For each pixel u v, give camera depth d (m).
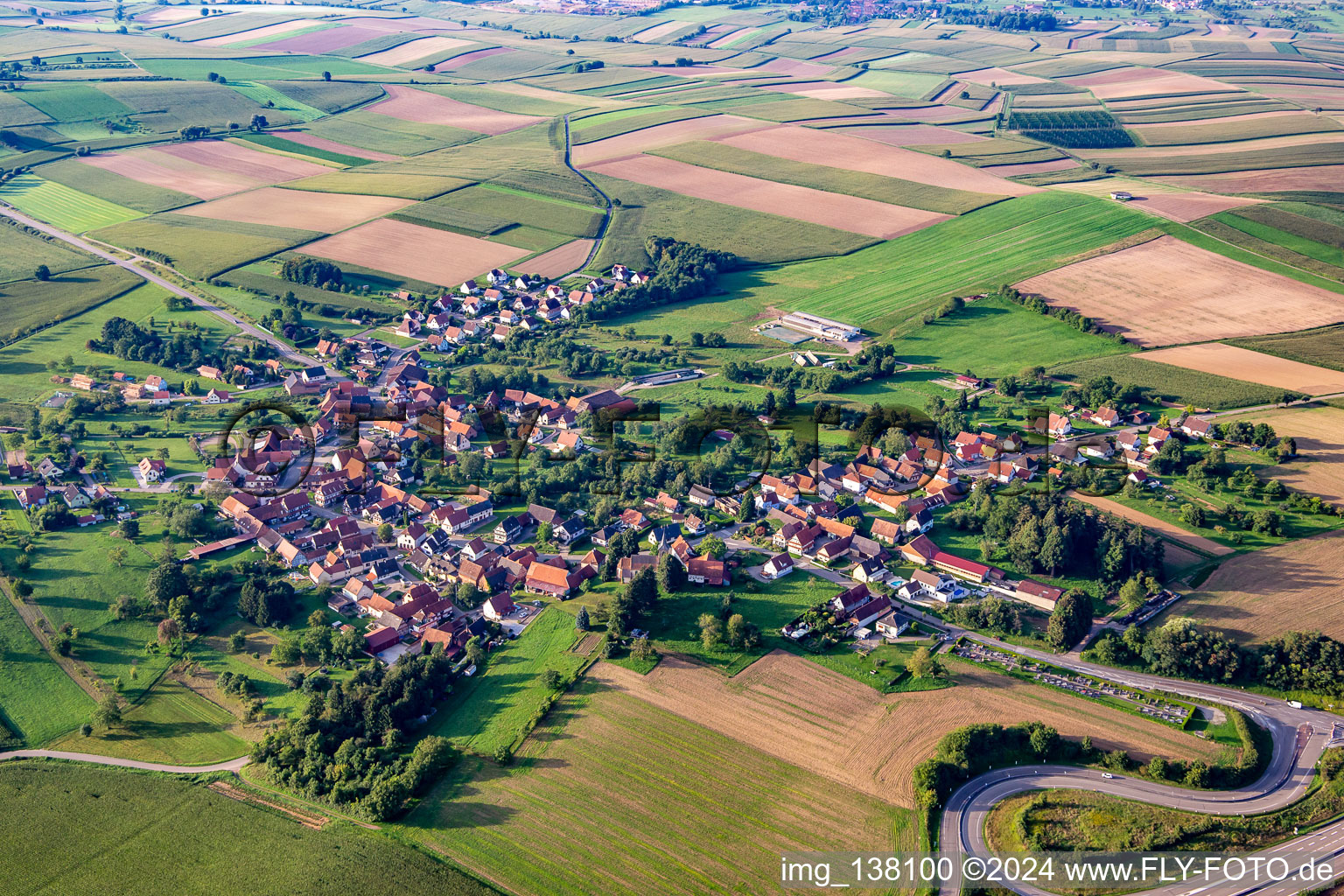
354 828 151.12
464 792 158.12
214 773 163.88
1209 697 177.00
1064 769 161.00
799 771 161.12
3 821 153.12
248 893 138.88
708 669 186.12
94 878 142.38
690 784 158.75
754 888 139.88
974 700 176.88
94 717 173.62
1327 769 157.50
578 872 142.75
